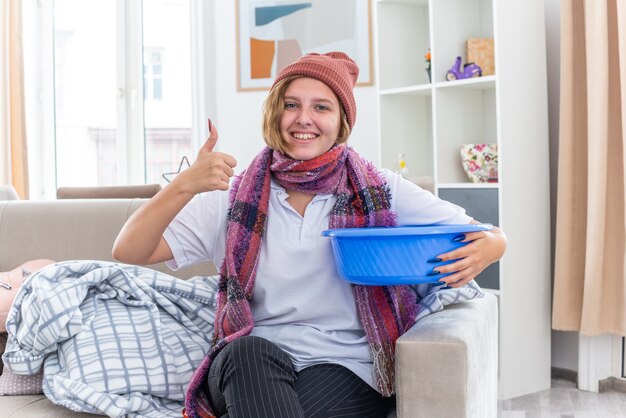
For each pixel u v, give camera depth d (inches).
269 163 67.6
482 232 62.2
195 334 74.7
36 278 72.1
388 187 67.3
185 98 195.2
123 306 74.0
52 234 88.3
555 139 133.3
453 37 136.6
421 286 71.3
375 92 169.8
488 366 69.8
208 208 67.3
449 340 56.4
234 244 64.7
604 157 117.6
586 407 118.9
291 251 64.1
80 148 200.8
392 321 63.4
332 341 63.7
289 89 64.9
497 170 128.6
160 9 194.7
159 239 63.1
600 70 116.5
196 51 183.9
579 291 123.8
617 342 126.0
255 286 64.9
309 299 64.2
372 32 169.6
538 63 128.0
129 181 199.3
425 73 152.5
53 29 198.5
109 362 67.9
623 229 118.6
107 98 199.2
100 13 197.6
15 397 71.0
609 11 117.8
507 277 123.9
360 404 60.6
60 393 65.4
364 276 58.7
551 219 134.3
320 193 65.5
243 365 55.4
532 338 127.9
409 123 150.7
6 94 189.3
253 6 177.9
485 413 67.7
